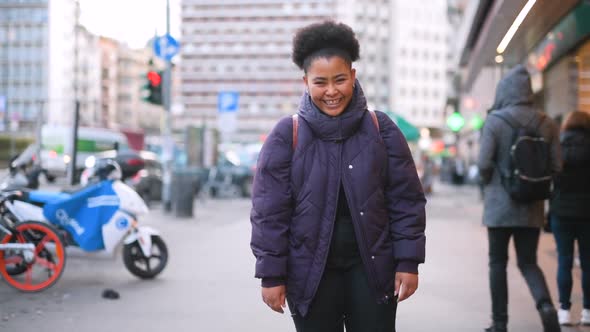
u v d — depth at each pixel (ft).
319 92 8.30
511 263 26.91
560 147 14.84
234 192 80.12
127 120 417.49
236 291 21.29
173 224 44.14
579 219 16.49
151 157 70.23
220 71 426.10
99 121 366.02
